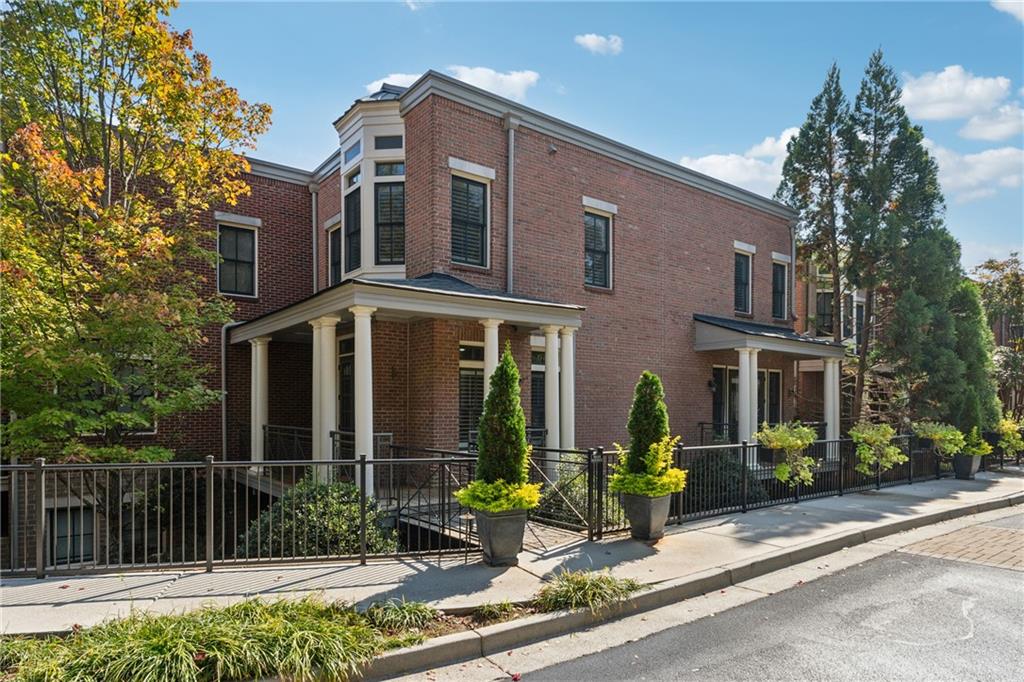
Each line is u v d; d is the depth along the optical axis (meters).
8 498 10.92
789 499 10.93
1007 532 9.15
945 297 16.84
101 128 10.62
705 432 16.73
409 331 11.99
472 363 12.09
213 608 4.90
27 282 8.00
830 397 17.33
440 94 11.87
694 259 16.80
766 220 19.11
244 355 14.51
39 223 9.16
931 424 14.78
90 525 11.28
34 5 9.49
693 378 16.56
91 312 9.26
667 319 15.98
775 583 6.59
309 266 16.05
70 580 5.93
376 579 6.07
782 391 19.39
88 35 9.88
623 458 8.11
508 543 6.58
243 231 15.21
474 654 4.73
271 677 4.06
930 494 12.02
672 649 4.83
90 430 9.52
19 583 5.84
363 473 6.75
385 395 11.69
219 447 13.98
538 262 13.23
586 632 5.22
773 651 4.76
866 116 17.83
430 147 11.80
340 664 4.18
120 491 6.86
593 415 14.16
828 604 5.88
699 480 9.74
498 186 12.63
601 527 7.90
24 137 8.54
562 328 11.73
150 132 10.81
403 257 12.65
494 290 12.31
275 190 15.63
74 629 4.57
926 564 7.33
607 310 14.59
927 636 5.05
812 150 18.61
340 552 7.17
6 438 8.48
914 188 17.08
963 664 4.50
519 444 6.76
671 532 8.32
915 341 16.28
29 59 9.79
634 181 15.38
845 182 18.33
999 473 15.63
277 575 6.16
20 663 4.00
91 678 3.80
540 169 13.38
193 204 11.87
